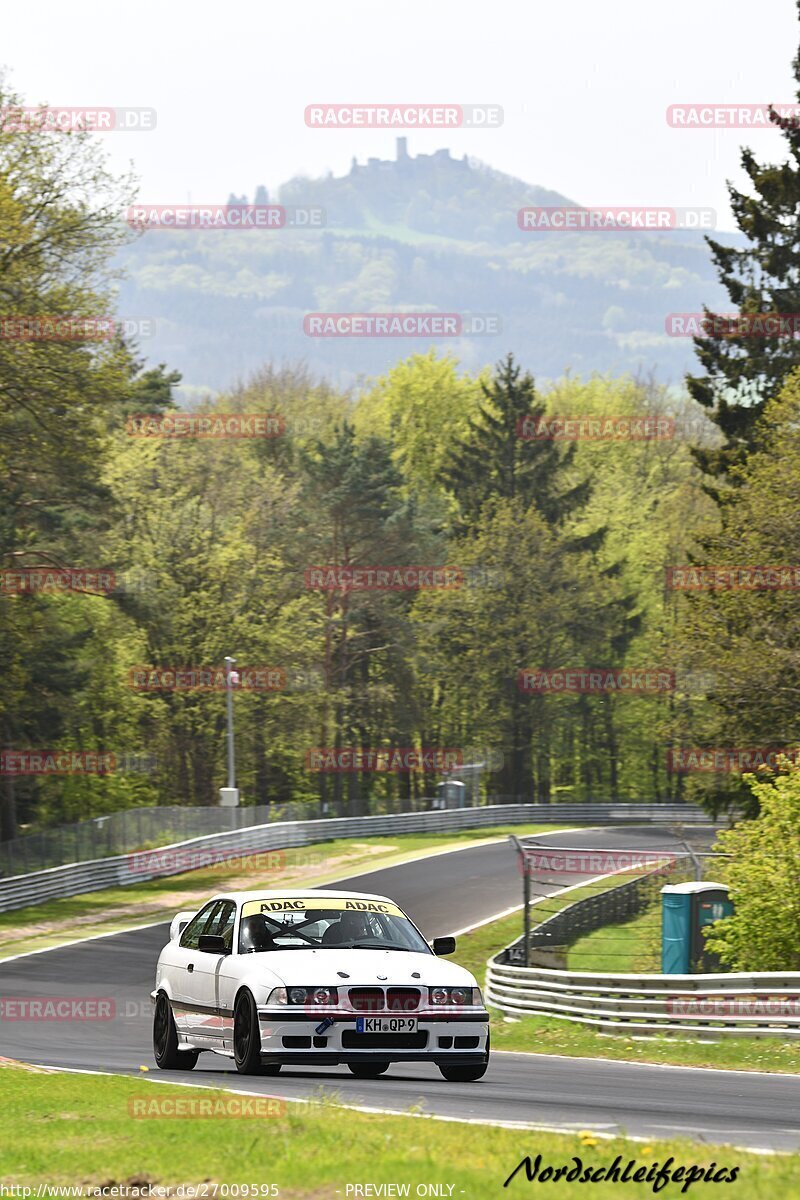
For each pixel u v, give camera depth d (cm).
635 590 19750
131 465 15750
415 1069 3181
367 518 17000
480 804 18225
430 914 8975
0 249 9188
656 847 12356
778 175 10331
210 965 2773
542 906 8969
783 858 4841
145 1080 2734
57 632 12662
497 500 19062
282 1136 1864
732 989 4328
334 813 14425
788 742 7938
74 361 9375
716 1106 2578
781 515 7881
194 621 15375
